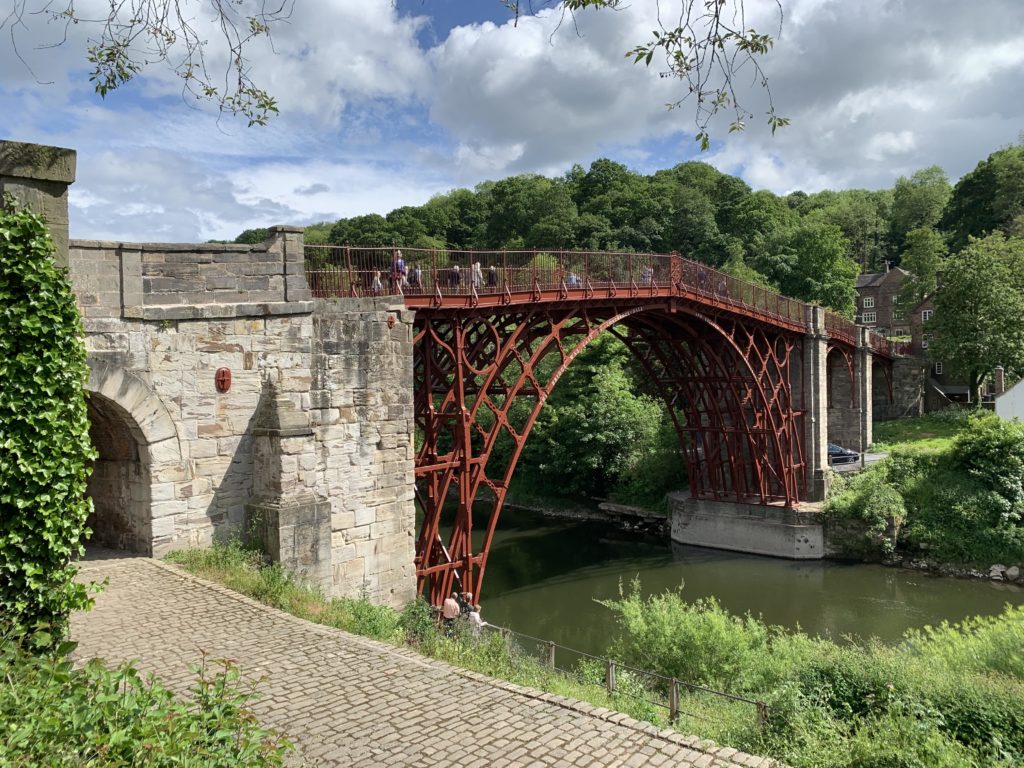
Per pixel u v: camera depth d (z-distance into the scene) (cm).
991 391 5200
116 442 1177
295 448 1237
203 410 1190
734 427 3400
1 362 665
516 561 3356
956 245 6831
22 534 673
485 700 754
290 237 1305
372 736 654
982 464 3206
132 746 428
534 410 2023
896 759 876
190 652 812
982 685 1123
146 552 1148
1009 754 948
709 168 8431
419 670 828
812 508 3397
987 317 4400
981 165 6888
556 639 2312
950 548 3098
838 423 4209
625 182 7544
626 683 1295
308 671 794
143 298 1120
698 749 664
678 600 1722
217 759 443
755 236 6988
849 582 2970
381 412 1453
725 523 3528
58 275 709
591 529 3972
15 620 609
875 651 1402
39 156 715
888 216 9581
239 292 1242
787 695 1072
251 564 1175
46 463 688
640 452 4209
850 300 6431
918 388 4909
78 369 725
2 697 469
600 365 4350
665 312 2662
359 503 1414
